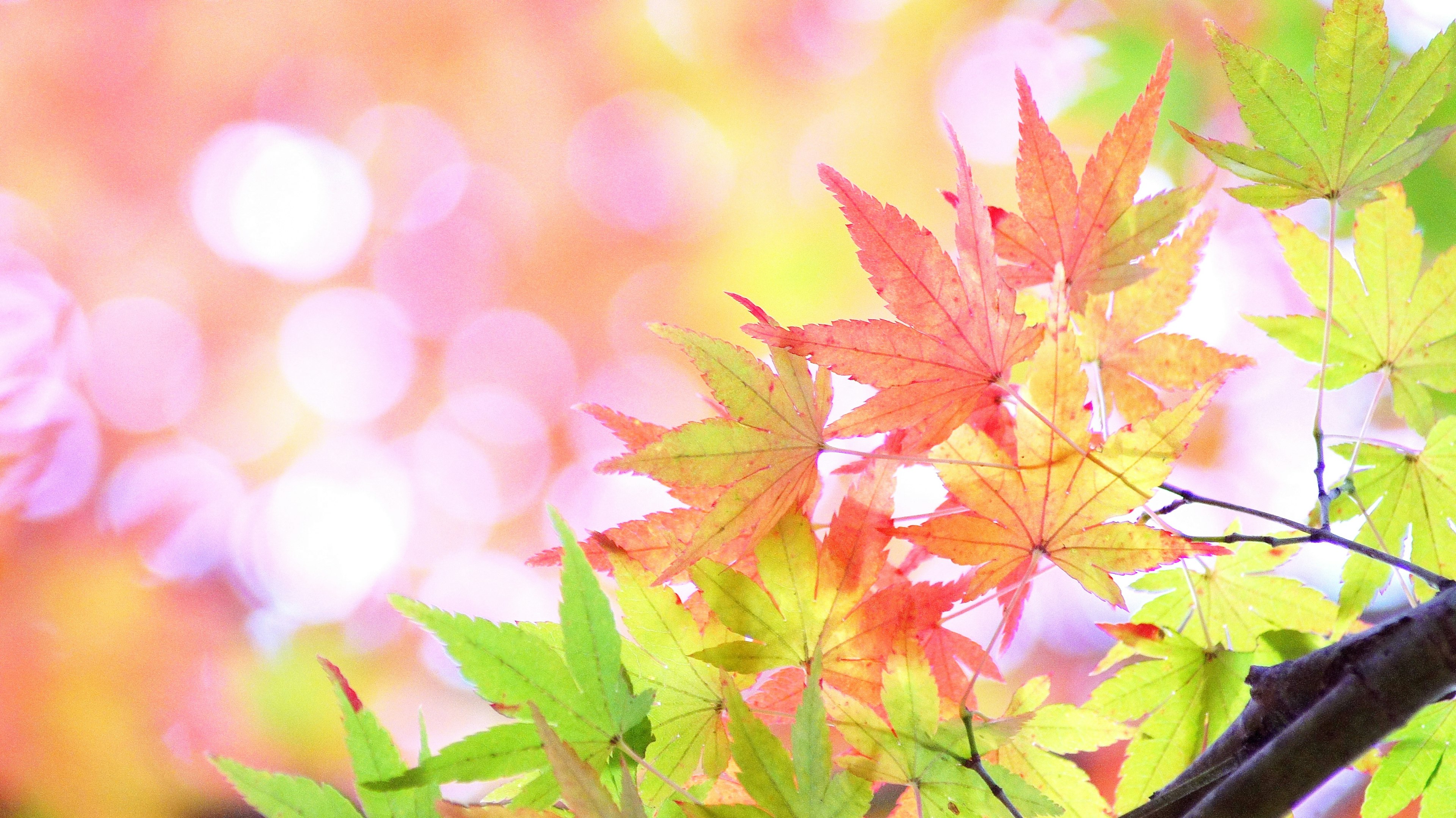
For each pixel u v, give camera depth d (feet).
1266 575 3.09
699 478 2.95
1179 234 3.12
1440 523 3.06
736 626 2.96
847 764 2.94
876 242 2.95
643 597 2.96
